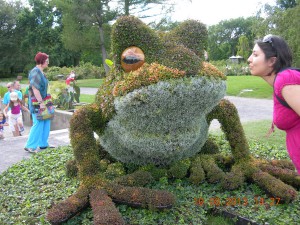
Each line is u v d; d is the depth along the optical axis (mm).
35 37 44844
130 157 3879
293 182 3980
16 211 3627
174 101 3018
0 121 9125
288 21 15641
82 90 22875
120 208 3408
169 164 4023
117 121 3480
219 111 4211
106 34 25062
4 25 46375
